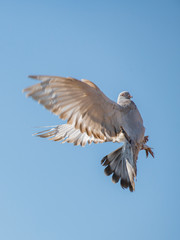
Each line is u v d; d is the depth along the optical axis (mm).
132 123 12445
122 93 13453
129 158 12562
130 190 12531
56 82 9875
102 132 11781
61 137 14062
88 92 10578
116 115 11914
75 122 10805
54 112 10164
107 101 11391
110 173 12969
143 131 12852
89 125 11320
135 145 12500
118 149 13164
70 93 10281
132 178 12477
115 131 12047
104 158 13234
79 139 13641
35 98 9734
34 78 9547
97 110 11242
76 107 10625
